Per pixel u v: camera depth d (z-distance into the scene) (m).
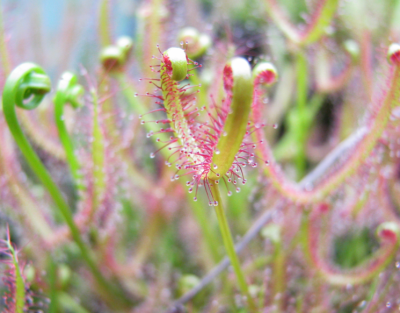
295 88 0.23
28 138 0.17
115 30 0.16
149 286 0.18
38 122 0.15
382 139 0.12
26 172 0.19
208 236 0.17
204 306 0.17
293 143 0.21
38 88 0.12
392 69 0.11
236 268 0.12
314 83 0.21
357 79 0.18
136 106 0.16
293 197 0.13
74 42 0.20
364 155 0.12
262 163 0.12
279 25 0.16
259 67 0.11
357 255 0.18
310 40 0.16
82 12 0.20
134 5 0.21
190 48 0.14
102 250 0.16
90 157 0.13
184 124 0.10
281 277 0.14
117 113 0.15
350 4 0.17
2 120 0.13
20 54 0.19
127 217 0.20
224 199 0.19
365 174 0.13
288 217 0.14
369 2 0.18
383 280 0.14
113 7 0.16
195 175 0.10
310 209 0.13
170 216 0.19
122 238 0.19
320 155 0.23
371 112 0.12
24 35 0.19
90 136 0.13
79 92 0.13
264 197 0.15
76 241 0.14
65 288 0.17
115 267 0.17
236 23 0.22
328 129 0.24
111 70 0.15
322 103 0.23
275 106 0.22
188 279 0.17
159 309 0.17
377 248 0.17
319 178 0.16
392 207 0.16
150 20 0.15
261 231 0.16
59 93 0.12
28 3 0.20
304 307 0.14
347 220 0.15
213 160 0.09
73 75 0.13
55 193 0.13
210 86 0.15
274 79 0.11
